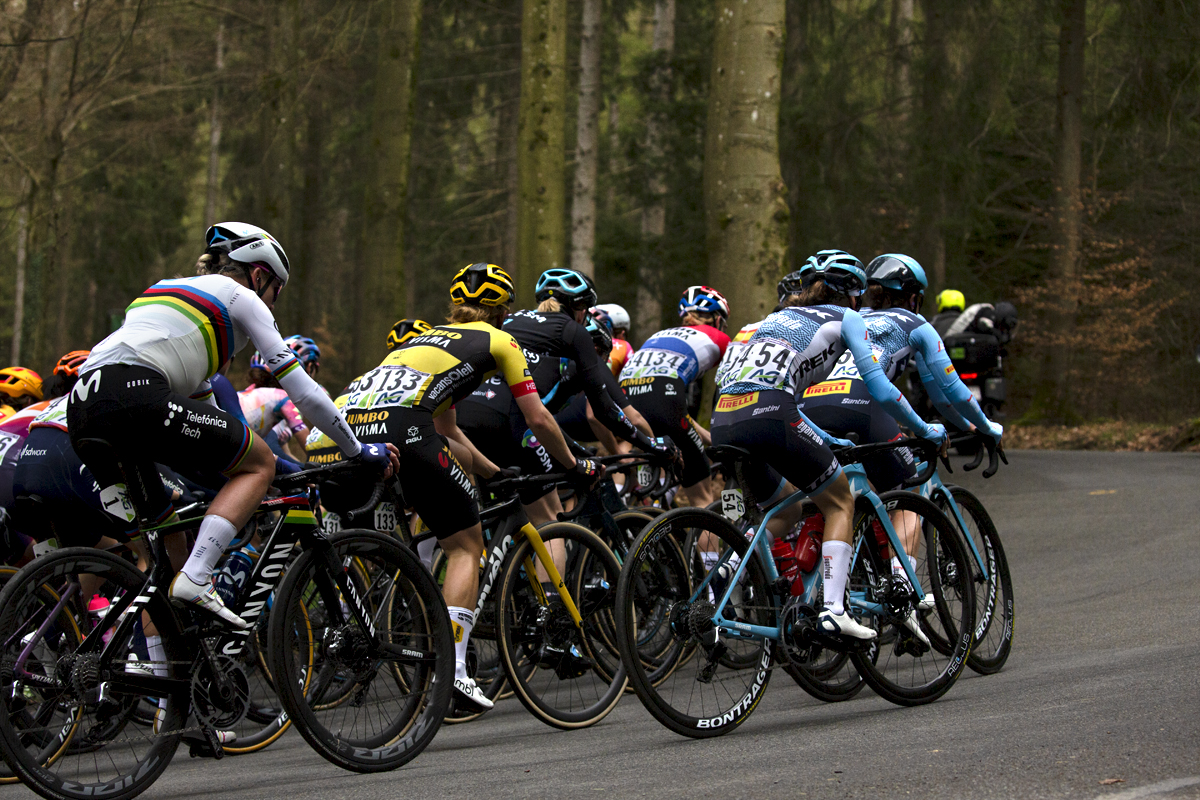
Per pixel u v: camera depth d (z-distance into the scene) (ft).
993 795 14.44
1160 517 46.26
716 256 56.39
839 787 15.35
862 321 23.34
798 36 105.70
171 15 94.84
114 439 17.53
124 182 150.92
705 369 34.83
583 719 23.43
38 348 100.63
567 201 132.98
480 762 19.85
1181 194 119.24
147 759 18.15
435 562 25.39
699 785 16.17
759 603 22.49
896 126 108.17
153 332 17.93
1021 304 131.03
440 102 132.26
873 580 23.49
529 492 24.21
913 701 22.75
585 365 27.81
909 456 26.14
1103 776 14.92
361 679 19.70
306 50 88.53
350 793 17.47
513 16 117.19
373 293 83.20
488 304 24.07
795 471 22.13
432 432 21.97
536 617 23.17
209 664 18.70
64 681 17.30
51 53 93.04
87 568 17.63
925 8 106.83
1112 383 115.24
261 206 90.07
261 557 19.27
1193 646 25.22
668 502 34.60
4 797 18.65
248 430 18.60
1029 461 71.97
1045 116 124.36
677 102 111.34
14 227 106.73
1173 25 102.73
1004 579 26.12
